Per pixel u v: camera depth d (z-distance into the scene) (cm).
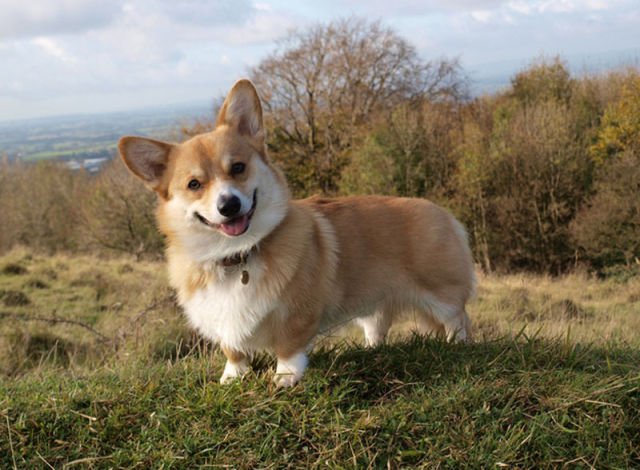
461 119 988
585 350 153
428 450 130
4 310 315
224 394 140
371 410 137
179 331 221
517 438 130
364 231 160
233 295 144
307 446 131
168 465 128
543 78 921
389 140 783
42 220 1085
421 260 162
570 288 481
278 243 145
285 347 147
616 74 894
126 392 142
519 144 747
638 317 299
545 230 725
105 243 848
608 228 657
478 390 138
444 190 768
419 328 169
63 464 129
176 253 151
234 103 151
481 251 761
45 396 143
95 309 321
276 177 149
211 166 145
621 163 680
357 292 159
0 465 129
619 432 132
